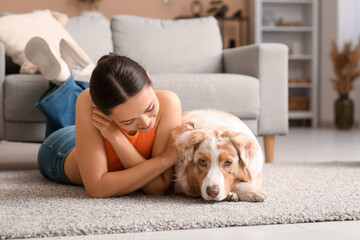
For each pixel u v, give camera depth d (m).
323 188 1.88
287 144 4.40
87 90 1.71
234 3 7.09
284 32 7.03
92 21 3.61
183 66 3.62
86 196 1.73
